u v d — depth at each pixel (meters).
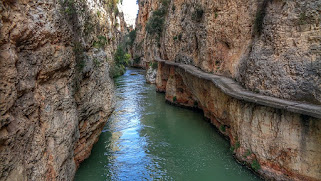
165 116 20.34
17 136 5.76
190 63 21.23
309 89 8.95
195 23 20.17
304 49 9.29
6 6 5.72
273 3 11.02
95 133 12.76
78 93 10.20
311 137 8.52
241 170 11.23
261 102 9.52
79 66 10.03
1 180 5.08
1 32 5.39
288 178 9.41
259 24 11.77
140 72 49.97
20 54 6.37
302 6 9.46
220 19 15.87
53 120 7.69
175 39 25.22
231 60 14.93
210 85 16.09
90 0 12.62
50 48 7.65
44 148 7.05
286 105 8.62
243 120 11.37
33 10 6.98
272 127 9.82
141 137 15.78
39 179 6.55
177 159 12.77
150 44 39.25
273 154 9.84
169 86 24.48
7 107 5.41
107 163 12.23
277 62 10.30
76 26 10.27
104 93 12.84
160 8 33.59
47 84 7.72
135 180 10.86
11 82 5.60
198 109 21.86
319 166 8.40
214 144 14.38
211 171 11.50
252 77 11.62
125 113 21.19
